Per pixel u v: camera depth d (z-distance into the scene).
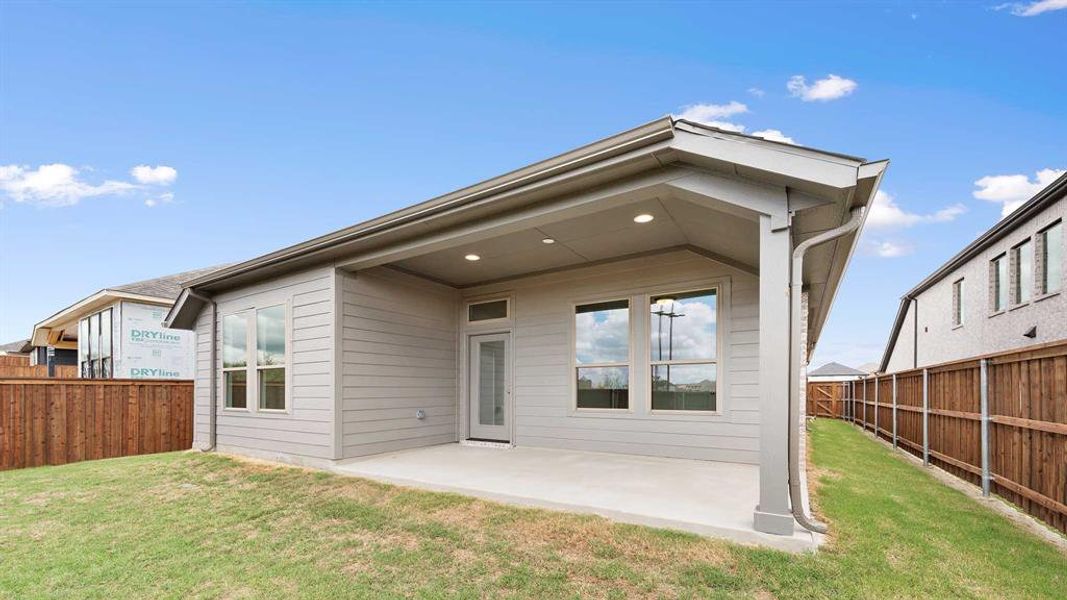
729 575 3.19
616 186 4.28
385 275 7.52
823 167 3.41
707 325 6.61
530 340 8.06
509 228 5.12
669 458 6.69
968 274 12.85
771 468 3.64
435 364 8.33
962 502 4.97
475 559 3.61
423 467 6.21
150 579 3.44
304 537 4.15
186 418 9.50
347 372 6.79
